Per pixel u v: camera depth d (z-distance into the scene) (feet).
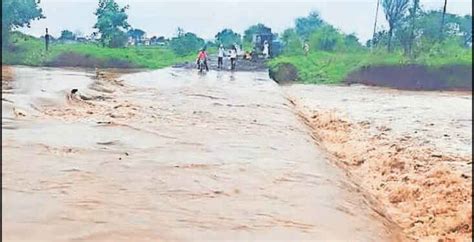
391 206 28.76
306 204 21.21
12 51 136.98
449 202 28.94
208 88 71.97
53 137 30.48
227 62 142.72
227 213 19.39
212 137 34.35
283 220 19.16
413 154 41.98
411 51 150.00
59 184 21.33
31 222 17.16
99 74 96.73
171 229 17.52
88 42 171.22
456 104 88.58
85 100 52.54
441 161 39.88
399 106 83.20
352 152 42.16
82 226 17.19
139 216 18.40
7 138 29.22
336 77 138.82
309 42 175.01
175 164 26.02
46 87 57.77
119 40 167.02
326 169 27.91
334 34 176.35
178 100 56.59
